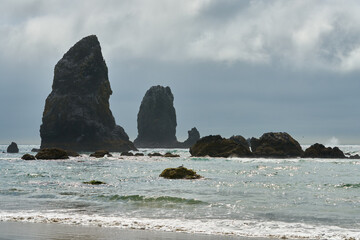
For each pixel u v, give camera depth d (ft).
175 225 54.29
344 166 214.90
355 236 48.47
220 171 172.04
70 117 511.81
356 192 95.30
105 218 59.26
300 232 50.65
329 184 113.09
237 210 68.44
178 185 110.11
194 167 203.41
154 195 86.69
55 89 538.47
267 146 324.60
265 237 47.47
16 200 79.30
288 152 322.55
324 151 320.50
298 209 69.67
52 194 88.53
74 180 125.18
